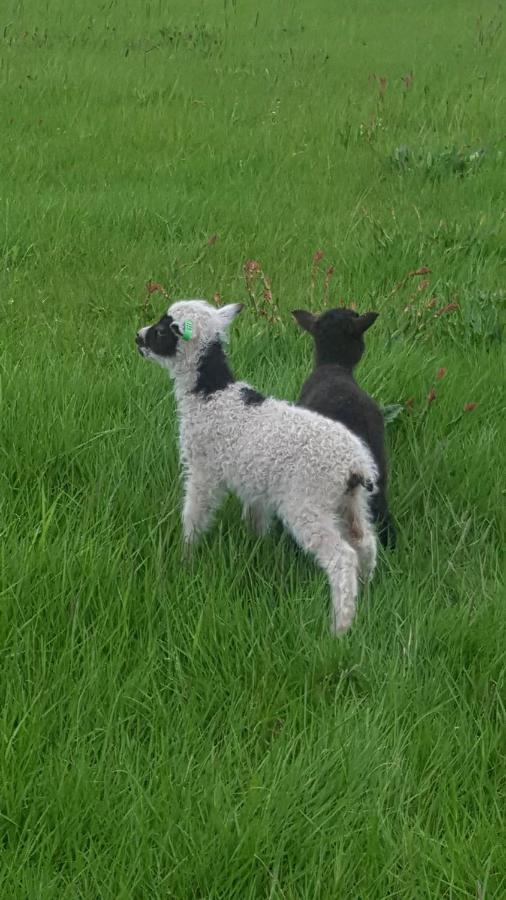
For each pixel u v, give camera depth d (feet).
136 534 6.23
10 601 5.38
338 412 6.32
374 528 6.18
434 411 7.67
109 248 10.89
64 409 7.22
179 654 5.36
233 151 14.29
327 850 4.33
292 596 5.85
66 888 4.05
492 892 4.17
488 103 16.79
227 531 6.49
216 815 4.31
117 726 4.79
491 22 23.99
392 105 16.70
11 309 9.30
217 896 4.09
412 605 5.77
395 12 26.48
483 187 13.08
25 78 17.33
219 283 10.01
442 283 9.93
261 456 5.75
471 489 6.88
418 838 4.34
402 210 12.27
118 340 8.79
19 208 11.56
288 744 4.73
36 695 4.84
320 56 20.70
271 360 8.41
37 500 6.44
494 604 5.69
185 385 6.15
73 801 4.36
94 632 5.26
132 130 14.89
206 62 19.52
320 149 14.60
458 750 4.83
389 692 5.06
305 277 10.21
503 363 8.48
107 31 21.91
